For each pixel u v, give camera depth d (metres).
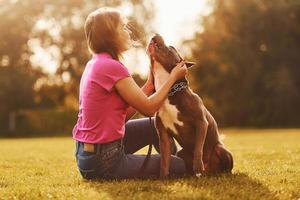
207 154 5.41
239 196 4.16
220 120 39.75
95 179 5.00
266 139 15.28
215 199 4.02
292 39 39.06
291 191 4.38
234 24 39.38
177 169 5.20
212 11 40.66
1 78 39.12
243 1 39.16
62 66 43.88
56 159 8.51
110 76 4.77
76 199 4.17
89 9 43.62
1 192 4.68
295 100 37.69
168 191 4.32
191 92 5.18
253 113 39.06
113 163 4.88
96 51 4.98
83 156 4.90
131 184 4.64
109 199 4.08
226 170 5.48
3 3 42.56
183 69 5.02
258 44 39.16
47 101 43.56
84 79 4.96
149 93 5.43
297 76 38.66
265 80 38.06
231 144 12.54
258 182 4.86
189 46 41.62
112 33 4.90
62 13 43.00
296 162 7.00
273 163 6.83
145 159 5.07
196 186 4.61
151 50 5.19
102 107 4.80
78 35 43.22
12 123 38.53
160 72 5.20
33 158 8.92
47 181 5.40
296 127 35.78
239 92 39.12
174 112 5.10
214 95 39.78
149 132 5.54
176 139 5.29
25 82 39.47
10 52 42.06
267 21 38.72
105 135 4.80
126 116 5.41
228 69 38.88
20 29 42.12
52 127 38.38
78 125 4.98
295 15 38.62
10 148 13.13
